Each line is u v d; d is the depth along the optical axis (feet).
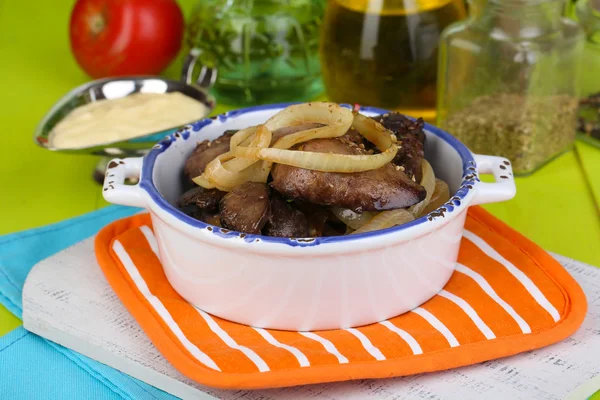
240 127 2.02
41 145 2.17
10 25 2.89
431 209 1.88
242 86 2.46
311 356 1.74
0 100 2.54
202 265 1.79
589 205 2.18
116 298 1.90
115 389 1.80
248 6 2.41
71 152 2.15
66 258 1.99
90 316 1.87
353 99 2.35
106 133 2.18
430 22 2.27
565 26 2.27
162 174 1.93
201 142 1.97
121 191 1.83
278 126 1.84
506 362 1.77
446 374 1.76
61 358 1.86
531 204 2.19
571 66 2.25
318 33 2.46
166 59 2.60
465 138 2.28
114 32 2.53
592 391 1.74
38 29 2.88
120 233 2.01
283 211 1.81
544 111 2.24
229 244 1.73
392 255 1.75
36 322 1.87
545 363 1.77
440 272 1.85
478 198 1.84
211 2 2.44
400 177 1.80
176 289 1.88
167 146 1.94
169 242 1.82
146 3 2.55
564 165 2.31
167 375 1.76
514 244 1.97
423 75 2.30
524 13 2.20
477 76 2.25
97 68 2.58
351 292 1.77
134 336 1.83
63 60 2.73
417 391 1.73
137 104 2.30
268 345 1.77
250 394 1.74
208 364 1.74
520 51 2.19
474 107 2.27
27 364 1.84
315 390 1.74
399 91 2.31
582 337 1.81
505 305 1.84
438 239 1.79
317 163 1.76
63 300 1.90
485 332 1.80
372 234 1.73
